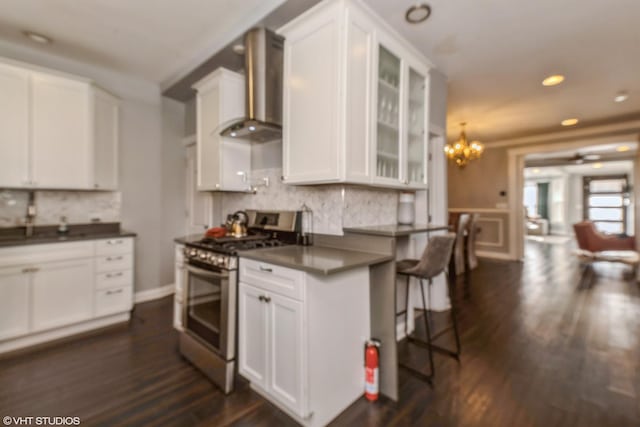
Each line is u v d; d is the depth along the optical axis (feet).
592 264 18.40
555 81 10.63
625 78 10.41
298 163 6.52
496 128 16.75
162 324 9.45
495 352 7.50
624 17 7.08
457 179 22.16
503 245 20.18
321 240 7.23
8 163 7.95
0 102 7.83
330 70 5.83
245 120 7.26
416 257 9.75
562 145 17.57
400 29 7.62
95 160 9.58
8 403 5.57
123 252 9.48
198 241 7.46
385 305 6.00
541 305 10.94
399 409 5.49
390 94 7.22
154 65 10.28
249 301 5.88
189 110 12.71
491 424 5.05
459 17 7.16
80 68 10.07
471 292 12.59
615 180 33.83
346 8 5.71
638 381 6.21
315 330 4.99
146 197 11.80
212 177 9.09
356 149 5.99
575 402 5.58
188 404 5.57
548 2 6.61
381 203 8.24
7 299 7.42
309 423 4.97
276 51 8.08
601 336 8.35
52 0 6.90
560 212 37.99
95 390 5.99
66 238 8.38
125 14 7.47
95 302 8.90
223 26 7.99
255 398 5.76
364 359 5.99
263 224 8.48
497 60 9.23
